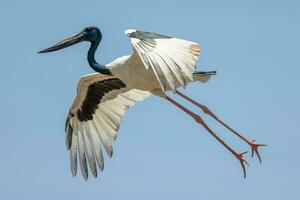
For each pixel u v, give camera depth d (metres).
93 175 24.98
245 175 24.16
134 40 20.89
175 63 20.31
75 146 25.03
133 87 23.75
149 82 23.53
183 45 20.78
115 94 24.88
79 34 24.62
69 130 25.12
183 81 20.12
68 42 24.64
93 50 24.48
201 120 24.12
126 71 23.52
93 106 24.95
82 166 25.02
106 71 23.89
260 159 24.14
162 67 20.28
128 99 24.88
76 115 25.03
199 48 20.77
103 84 24.70
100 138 24.89
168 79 20.14
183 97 24.14
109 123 24.89
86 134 24.98
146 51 20.64
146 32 21.17
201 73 23.39
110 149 24.88
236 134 23.97
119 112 24.88
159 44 20.81
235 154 24.02
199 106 24.05
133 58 23.38
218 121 24.20
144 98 24.86
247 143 23.92
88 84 24.62
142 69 23.36
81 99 24.86
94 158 24.92
